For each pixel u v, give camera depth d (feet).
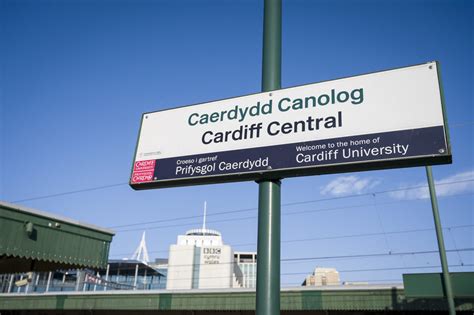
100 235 27.14
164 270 447.83
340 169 14.24
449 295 39.93
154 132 17.80
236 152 15.69
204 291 90.02
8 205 22.06
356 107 14.82
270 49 16.96
